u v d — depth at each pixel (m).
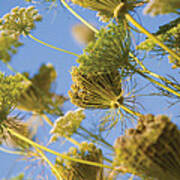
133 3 0.57
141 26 0.55
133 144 0.50
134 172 0.51
